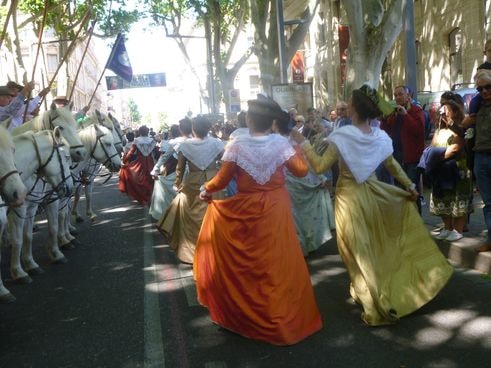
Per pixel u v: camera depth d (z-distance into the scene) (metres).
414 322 4.81
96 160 10.83
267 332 4.51
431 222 8.01
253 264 4.57
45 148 7.15
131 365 4.40
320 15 36.03
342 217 4.89
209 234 4.87
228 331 4.90
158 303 5.91
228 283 4.68
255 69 61.12
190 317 5.39
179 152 7.25
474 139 6.39
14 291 6.75
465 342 4.37
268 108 4.66
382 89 28.19
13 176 5.39
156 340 4.86
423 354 4.21
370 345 4.42
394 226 5.00
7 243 8.81
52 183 7.27
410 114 7.53
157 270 7.36
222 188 4.80
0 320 5.72
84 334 5.16
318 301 5.58
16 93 8.91
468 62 20.75
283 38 16.48
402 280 4.91
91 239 9.85
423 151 7.52
